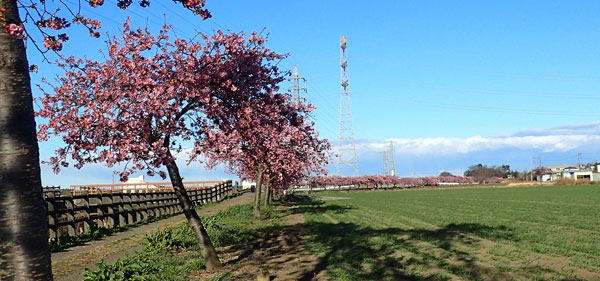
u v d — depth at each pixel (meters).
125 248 17.12
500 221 26.72
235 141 13.41
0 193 5.21
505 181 155.88
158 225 25.23
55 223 17.67
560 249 16.11
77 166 11.39
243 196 64.00
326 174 35.09
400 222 27.69
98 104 11.26
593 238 18.70
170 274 12.05
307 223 27.22
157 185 46.62
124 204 24.95
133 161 10.71
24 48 5.55
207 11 6.76
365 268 13.34
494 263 13.80
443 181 151.00
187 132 12.57
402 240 19.14
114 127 10.87
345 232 22.41
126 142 10.57
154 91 10.88
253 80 12.44
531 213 31.53
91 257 15.34
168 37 11.64
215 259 13.45
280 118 13.11
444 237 20.06
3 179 5.23
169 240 16.38
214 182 58.00
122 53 11.63
